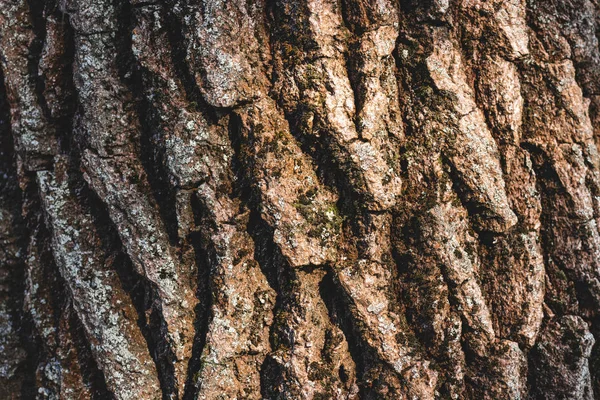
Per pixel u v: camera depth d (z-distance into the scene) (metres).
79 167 0.88
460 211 0.86
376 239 0.85
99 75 0.87
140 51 0.86
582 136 0.88
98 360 0.87
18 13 0.90
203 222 0.85
